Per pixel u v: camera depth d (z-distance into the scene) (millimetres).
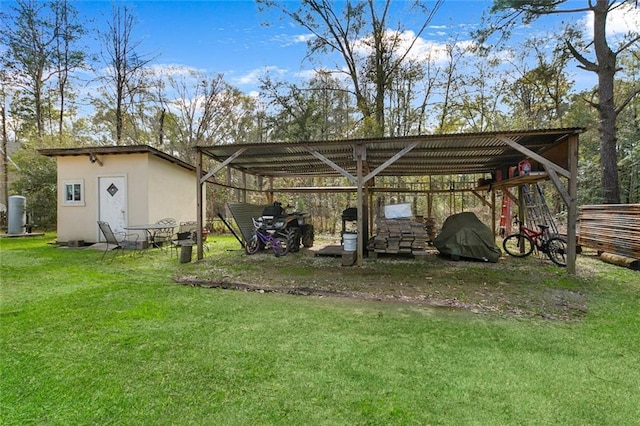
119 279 5176
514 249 8438
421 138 5672
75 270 5859
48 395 1996
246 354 2559
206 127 19344
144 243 8531
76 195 9508
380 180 14648
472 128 15977
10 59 14961
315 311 3627
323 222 14164
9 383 2125
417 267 6145
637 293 4340
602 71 8250
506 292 4414
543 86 14523
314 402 1934
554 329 3090
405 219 7473
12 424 1730
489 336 2918
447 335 2941
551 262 6617
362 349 2650
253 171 10148
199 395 2008
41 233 11922
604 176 8242
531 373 2270
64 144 14734
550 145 6078
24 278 5203
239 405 1905
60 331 3008
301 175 10617
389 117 14867
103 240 9352
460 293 4371
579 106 14406
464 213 7688
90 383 2135
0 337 2869
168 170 10203
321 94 15086
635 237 5859
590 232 7273
